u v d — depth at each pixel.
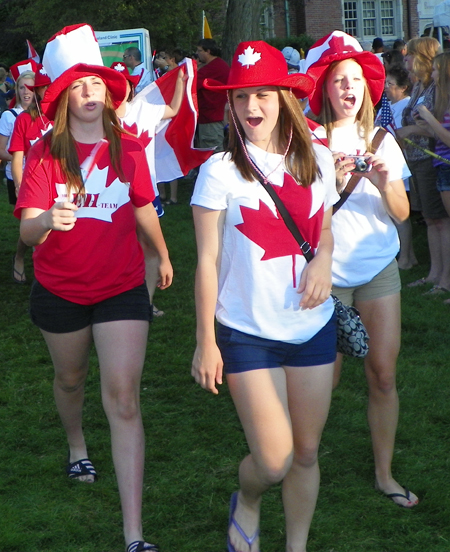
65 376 3.22
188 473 3.54
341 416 4.07
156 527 3.13
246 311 2.54
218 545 3.00
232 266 2.55
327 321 2.64
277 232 2.52
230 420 4.10
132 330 2.96
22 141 5.76
